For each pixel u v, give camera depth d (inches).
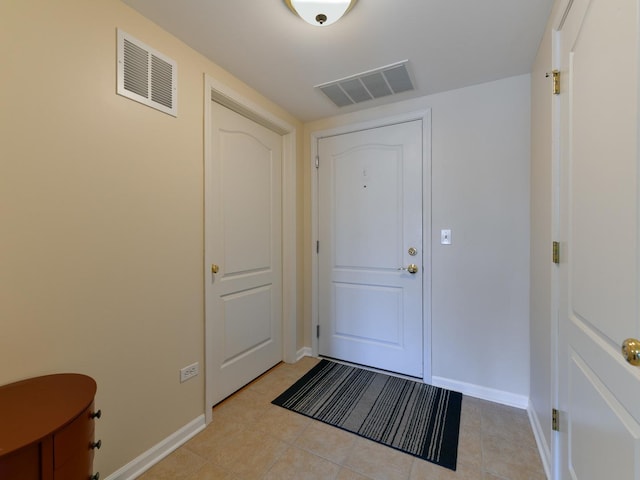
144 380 57.1
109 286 51.5
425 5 53.0
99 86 49.7
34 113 42.3
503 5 52.9
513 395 77.7
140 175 56.1
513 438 65.3
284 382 90.7
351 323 102.0
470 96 81.7
